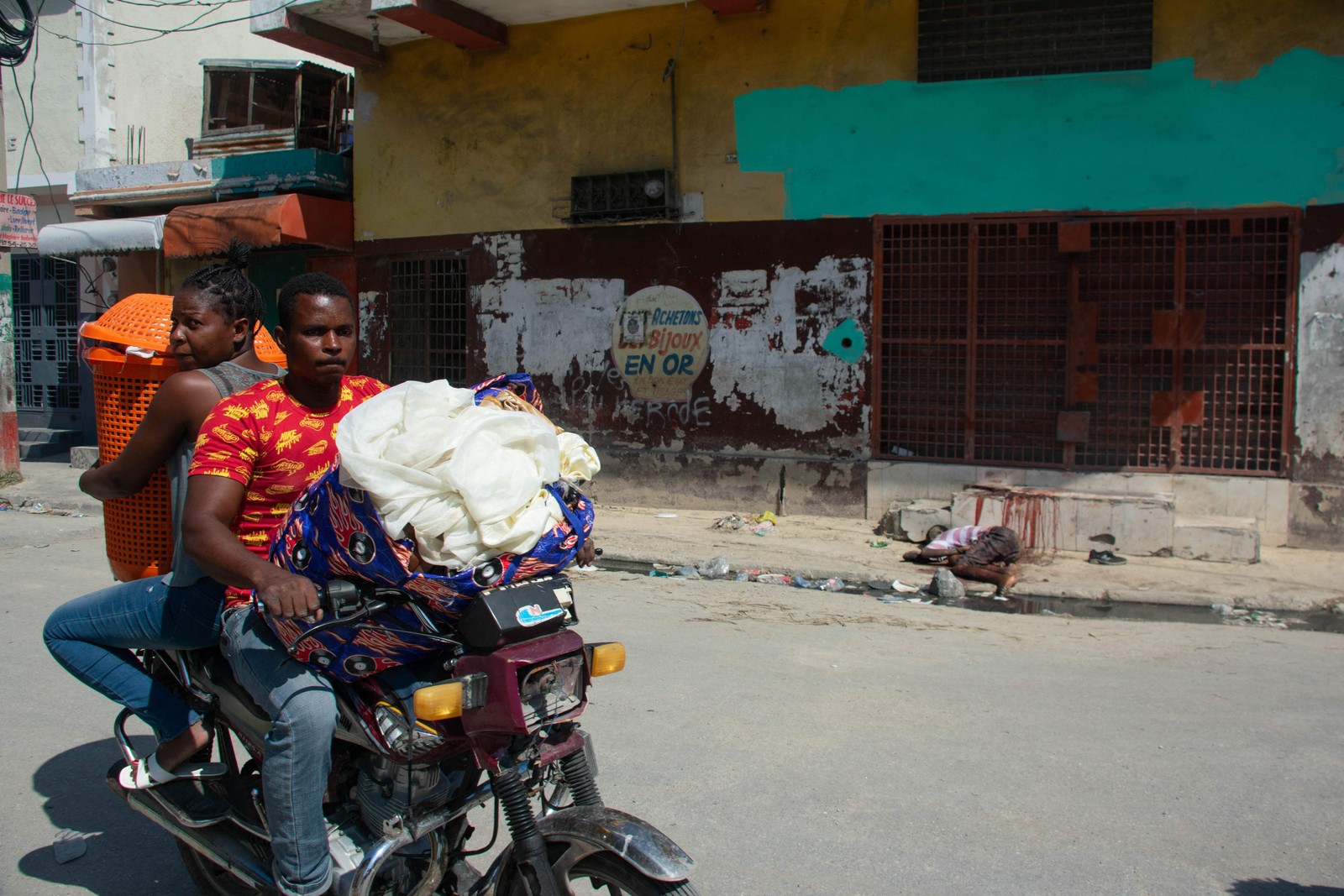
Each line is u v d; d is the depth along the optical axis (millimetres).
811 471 9945
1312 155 8406
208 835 2844
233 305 3043
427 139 11531
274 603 2252
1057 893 3164
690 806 3738
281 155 12148
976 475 9406
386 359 12047
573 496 2443
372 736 2402
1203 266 8789
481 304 11344
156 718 2922
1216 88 8609
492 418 2252
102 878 3326
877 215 9602
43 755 4262
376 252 11992
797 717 4652
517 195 11070
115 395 3229
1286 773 4055
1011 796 3838
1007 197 9219
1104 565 8086
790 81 9789
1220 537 8219
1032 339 9227
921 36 9344
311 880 2463
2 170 11805
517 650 2242
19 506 10875
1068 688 5125
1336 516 8492
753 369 10125
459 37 10656
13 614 6320
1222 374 8789
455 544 2193
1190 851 3432
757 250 10039
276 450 2607
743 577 7949
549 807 2621
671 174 10250
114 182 13320
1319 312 8469
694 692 4988
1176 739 4418
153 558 3152
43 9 14680
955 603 7273
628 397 10656
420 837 2500
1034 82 9055
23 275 15484
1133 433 9047
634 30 10367
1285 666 5570
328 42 10969
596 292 10734
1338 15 8242
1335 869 3316
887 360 9719
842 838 3506
